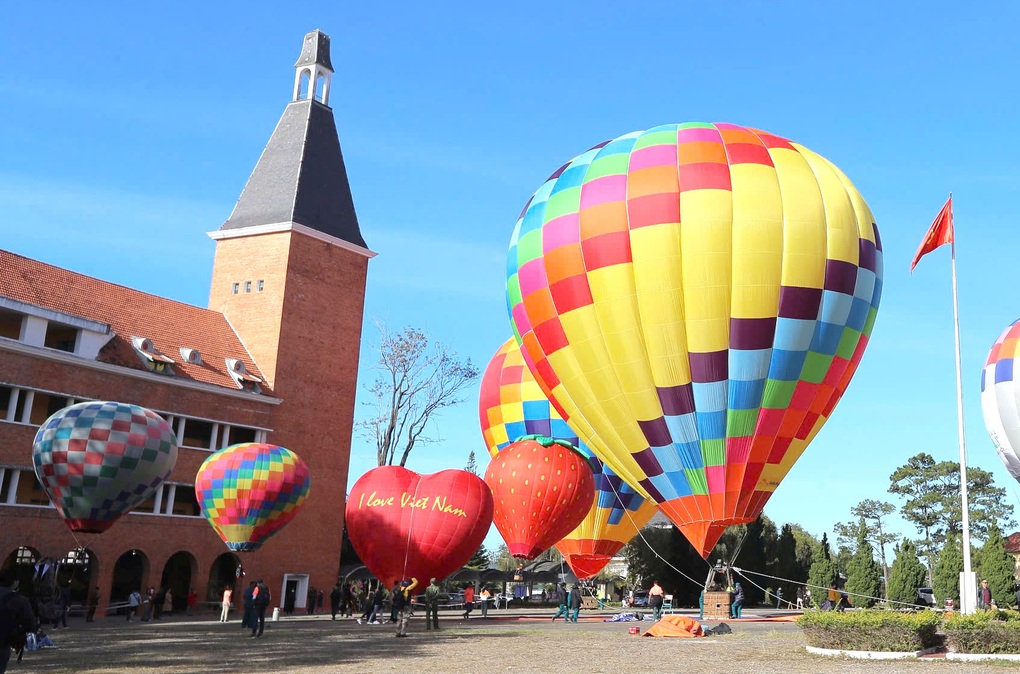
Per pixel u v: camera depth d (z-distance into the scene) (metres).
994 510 95.00
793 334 25.38
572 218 27.33
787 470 26.47
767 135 28.22
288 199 58.44
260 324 56.47
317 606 55.06
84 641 27.80
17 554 43.38
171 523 48.66
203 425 52.34
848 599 59.59
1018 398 40.47
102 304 50.69
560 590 52.44
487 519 39.66
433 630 32.69
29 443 43.56
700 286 25.33
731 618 38.59
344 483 58.38
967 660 20.17
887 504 102.31
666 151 27.05
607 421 27.52
